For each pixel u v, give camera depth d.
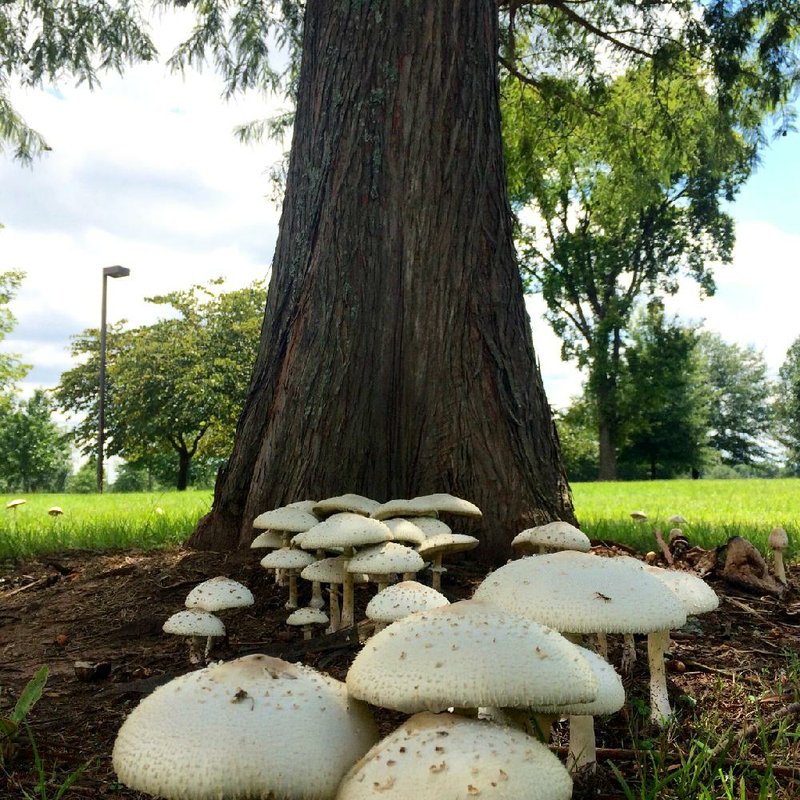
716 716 3.45
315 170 7.08
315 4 7.44
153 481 77.06
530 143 16.50
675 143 15.50
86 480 79.62
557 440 7.09
